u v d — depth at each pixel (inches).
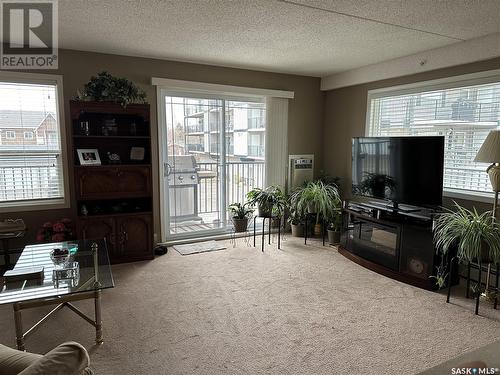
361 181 158.9
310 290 122.2
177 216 177.8
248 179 195.5
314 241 183.8
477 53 126.0
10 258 141.2
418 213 138.5
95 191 142.8
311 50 144.9
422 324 99.7
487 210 129.0
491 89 128.0
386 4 96.6
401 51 145.3
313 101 204.8
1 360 49.4
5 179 141.1
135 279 130.7
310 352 86.0
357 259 148.9
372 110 177.5
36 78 140.3
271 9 100.8
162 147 167.0
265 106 191.2
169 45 139.0
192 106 174.4
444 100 144.3
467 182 137.4
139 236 150.6
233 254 160.9
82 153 142.6
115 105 140.6
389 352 86.2
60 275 91.1
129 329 95.9
